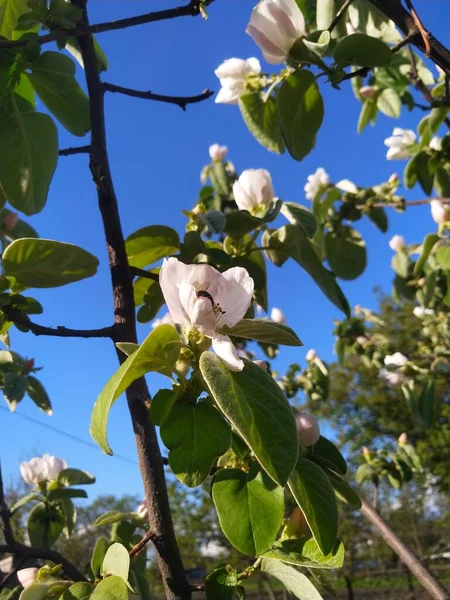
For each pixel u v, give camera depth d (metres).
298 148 0.41
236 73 0.53
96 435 0.20
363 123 0.82
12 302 0.35
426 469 2.83
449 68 0.37
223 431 0.22
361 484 0.81
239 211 0.42
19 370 0.57
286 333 0.24
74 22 0.35
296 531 0.27
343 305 0.45
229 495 0.24
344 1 0.52
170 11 0.34
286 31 0.40
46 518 0.54
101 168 0.34
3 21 0.42
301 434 0.30
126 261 0.33
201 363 0.21
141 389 0.28
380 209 0.81
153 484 0.27
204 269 0.24
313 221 0.45
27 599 0.26
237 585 0.26
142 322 0.44
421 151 0.69
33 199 0.34
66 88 0.40
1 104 0.34
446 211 0.70
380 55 0.38
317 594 0.25
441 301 0.94
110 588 0.24
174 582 0.26
